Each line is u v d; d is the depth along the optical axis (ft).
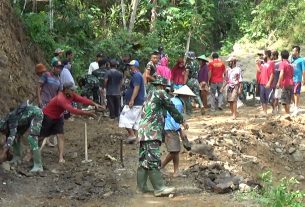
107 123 43.75
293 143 41.86
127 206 24.44
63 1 65.67
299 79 46.85
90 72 49.52
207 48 97.86
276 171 36.76
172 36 84.02
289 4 87.76
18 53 41.52
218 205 24.38
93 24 74.38
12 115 28.78
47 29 56.95
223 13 103.81
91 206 24.40
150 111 25.62
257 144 39.73
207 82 51.96
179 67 47.21
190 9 89.25
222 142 37.29
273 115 48.65
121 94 47.75
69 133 39.29
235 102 47.32
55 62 34.01
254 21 91.30
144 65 71.36
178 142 28.63
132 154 33.32
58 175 28.89
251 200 25.35
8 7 43.27
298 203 26.07
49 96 33.47
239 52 88.07
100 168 30.40
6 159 29.60
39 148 30.12
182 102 28.25
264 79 47.93
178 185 27.76
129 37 73.20
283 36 86.28
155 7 83.76
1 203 24.20
